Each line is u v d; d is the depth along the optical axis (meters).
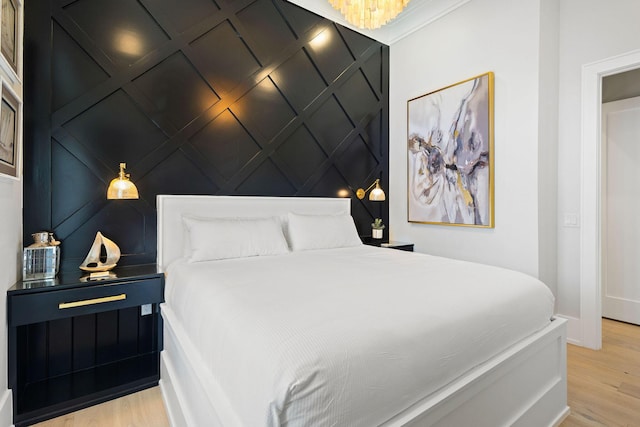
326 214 3.08
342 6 2.32
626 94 2.98
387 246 3.37
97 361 2.14
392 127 3.87
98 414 1.73
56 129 2.02
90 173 2.15
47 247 1.83
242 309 1.15
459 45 3.11
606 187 3.11
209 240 2.19
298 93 3.13
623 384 1.98
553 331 1.59
